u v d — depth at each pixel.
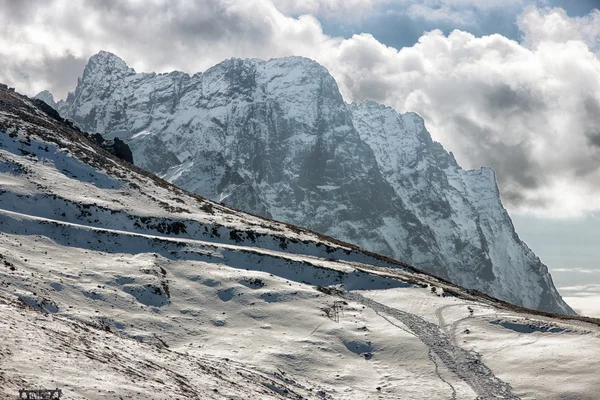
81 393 24.08
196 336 59.41
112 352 34.28
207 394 32.28
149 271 71.50
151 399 26.42
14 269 60.31
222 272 76.88
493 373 54.06
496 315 70.25
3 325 30.53
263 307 68.75
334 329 64.06
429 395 49.91
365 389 51.38
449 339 62.66
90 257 73.94
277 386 44.94
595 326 67.75
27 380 23.55
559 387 49.56
